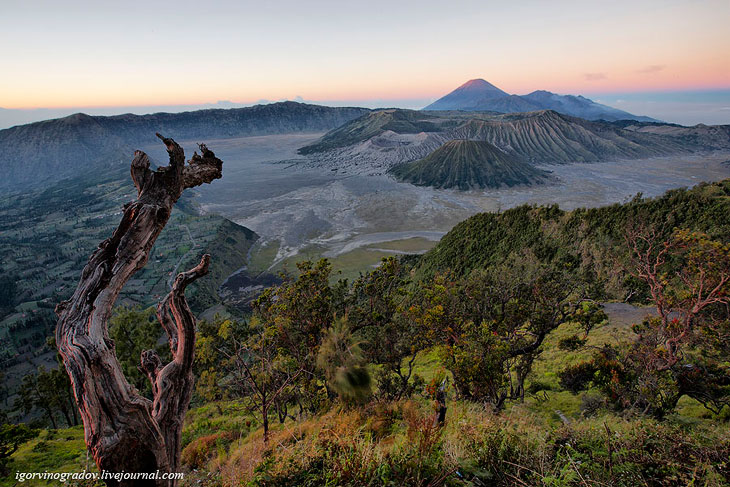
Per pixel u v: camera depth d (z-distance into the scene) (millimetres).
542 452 4473
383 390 12961
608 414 11766
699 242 15078
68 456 13109
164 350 24297
